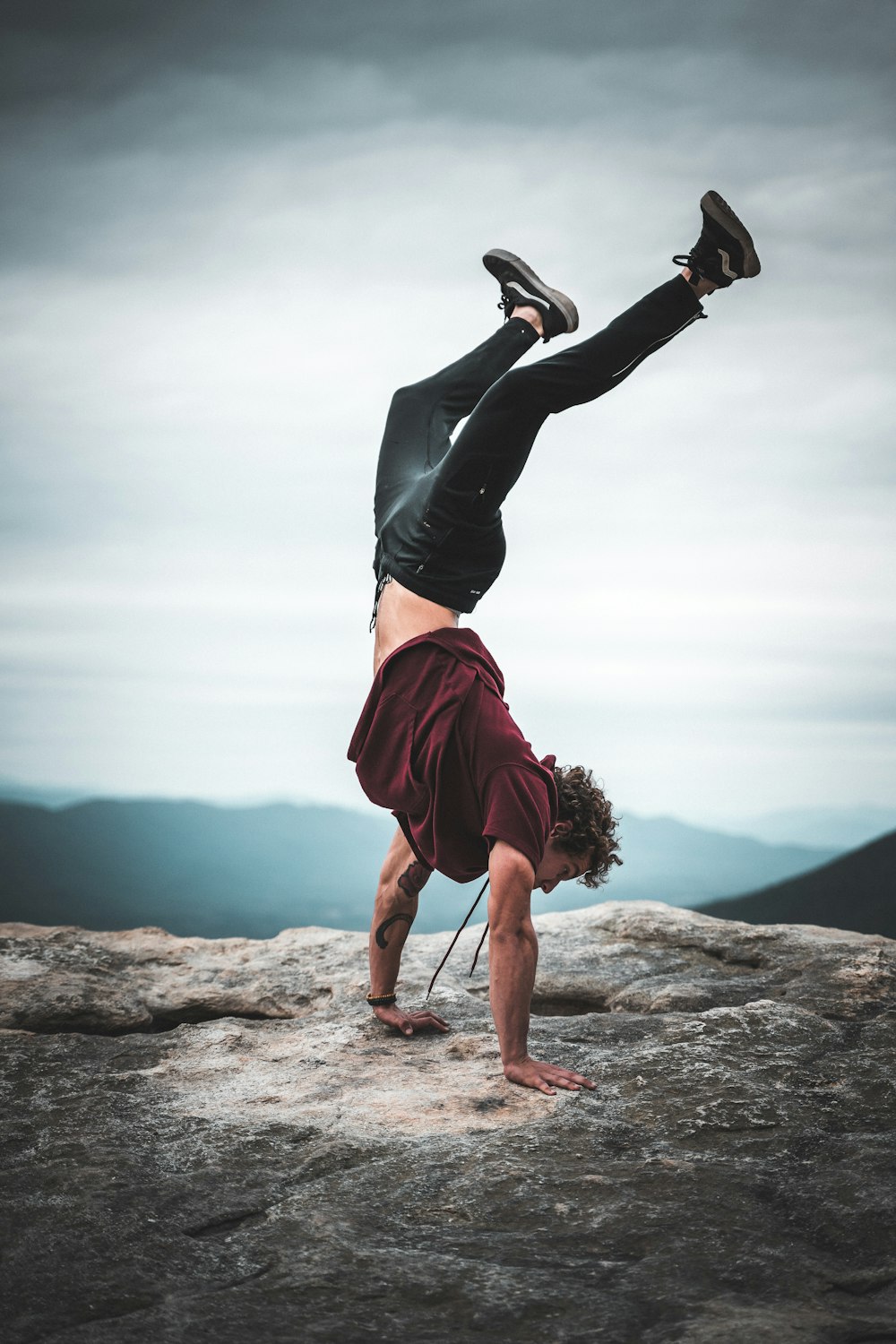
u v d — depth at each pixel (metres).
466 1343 2.01
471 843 3.50
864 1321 2.07
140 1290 2.19
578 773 3.61
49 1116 3.12
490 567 3.76
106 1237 2.39
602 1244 2.37
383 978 3.98
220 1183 2.67
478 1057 3.58
